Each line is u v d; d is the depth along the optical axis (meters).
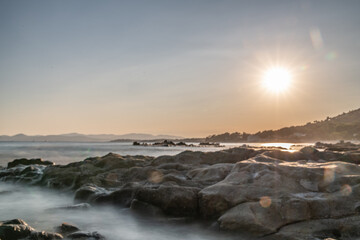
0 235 9.92
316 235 9.84
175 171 18.06
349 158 17.45
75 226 11.82
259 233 10.31
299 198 11.12
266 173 13.09
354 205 10.73
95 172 20.53
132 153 77.50
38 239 10.02
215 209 12.10
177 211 12.89
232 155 21.28
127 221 12.84
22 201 17.66
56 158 58.09
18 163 32.94
